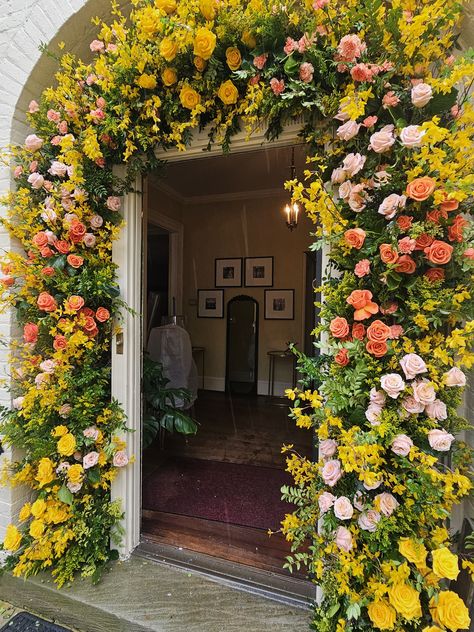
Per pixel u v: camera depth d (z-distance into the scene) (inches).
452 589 44.3
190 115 50.3
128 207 59.6
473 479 39.7
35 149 58.7
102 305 59.7
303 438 114.6
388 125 38.3
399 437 36.0
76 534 56.2
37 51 58.9
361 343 39.6
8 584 56.5
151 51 46.9
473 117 35.6
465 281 37.4
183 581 53.7
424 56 37.2
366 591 38.6
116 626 48.7
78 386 58.2
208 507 73.7
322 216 40.9
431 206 36.1
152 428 81.0
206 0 41.2
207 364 187.3
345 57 38.3
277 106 43.2
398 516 37.0
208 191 171.2
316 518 44.8
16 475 58.8
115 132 51.4
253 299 179.0
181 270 186.4
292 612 48.3
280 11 40.0
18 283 61.4
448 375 36.4
